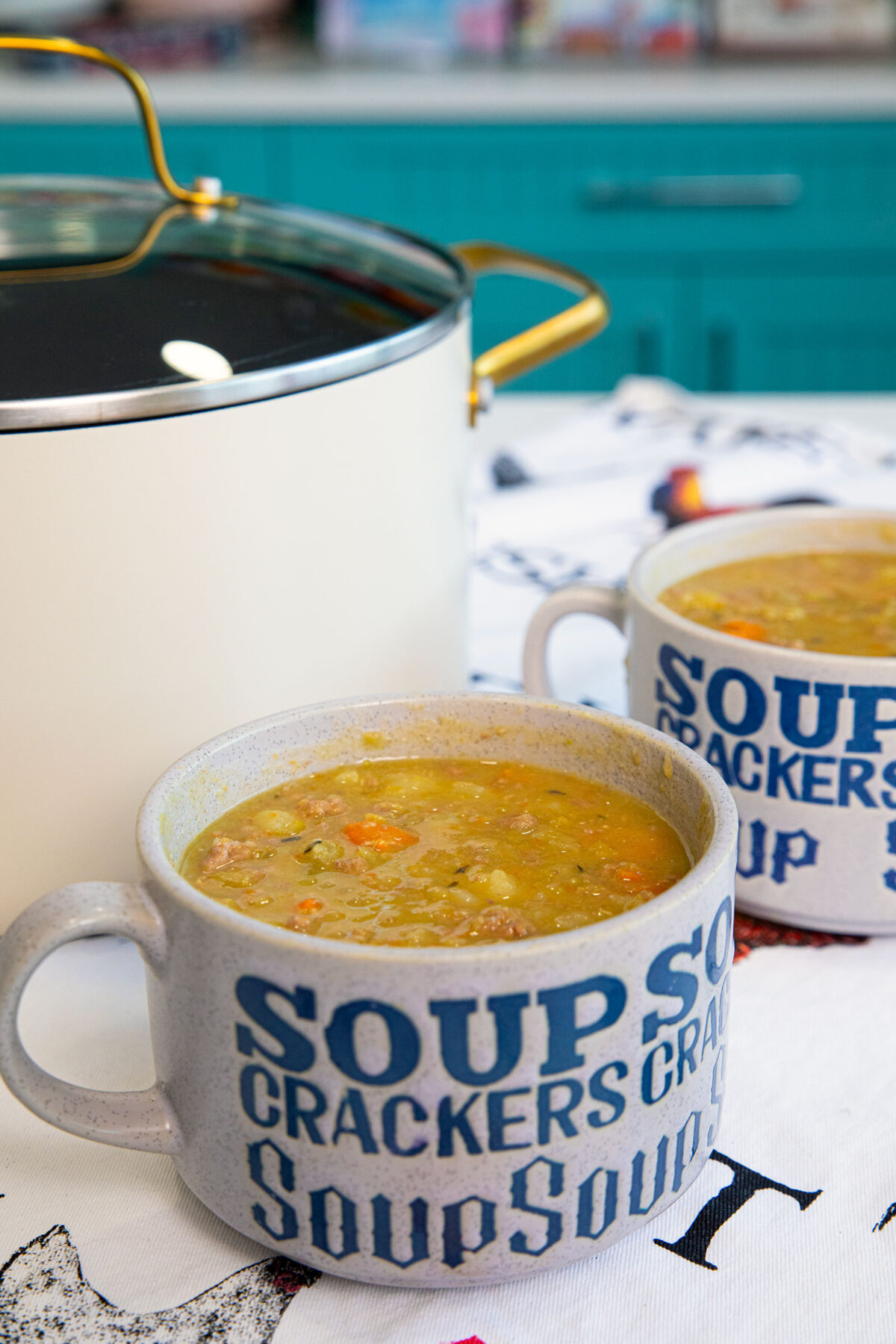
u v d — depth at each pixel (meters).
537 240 2.37
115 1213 0.44
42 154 2.33
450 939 0.40
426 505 0.59
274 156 2.33
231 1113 0.39
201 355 0.51
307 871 0.45
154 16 2.71
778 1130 0.47
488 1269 0.39
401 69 2.54
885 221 2.32
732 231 2.34
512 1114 0.37
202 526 0.51
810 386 2.46
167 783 0.45
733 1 2.55
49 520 0.48
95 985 0.55
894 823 0.53
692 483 0.98
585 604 0.62
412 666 0.61
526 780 0.50
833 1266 0.41
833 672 0.51
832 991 0.54
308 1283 0.41
